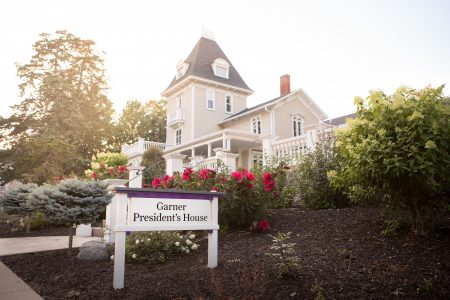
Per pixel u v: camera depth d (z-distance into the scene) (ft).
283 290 8.63
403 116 12.36
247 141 62.54
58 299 8.96
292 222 18.08
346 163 14.30
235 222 18.86
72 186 15.83
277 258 11.73
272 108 68.54
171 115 84.48
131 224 10.42
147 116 138.51
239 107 87.10
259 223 17.46
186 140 78.79
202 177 19.52
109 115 94.89
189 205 11.71
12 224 30.48
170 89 85.76
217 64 84.53
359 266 10.11
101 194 16.72
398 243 11.91
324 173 21.71
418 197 12.35
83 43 89.04
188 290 9.08
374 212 16.65
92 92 90.43
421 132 11.51
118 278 9.82
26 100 79.15
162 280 10.29
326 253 11.82
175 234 15.39
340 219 16.67
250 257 12.44
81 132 83.10
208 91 82.07
